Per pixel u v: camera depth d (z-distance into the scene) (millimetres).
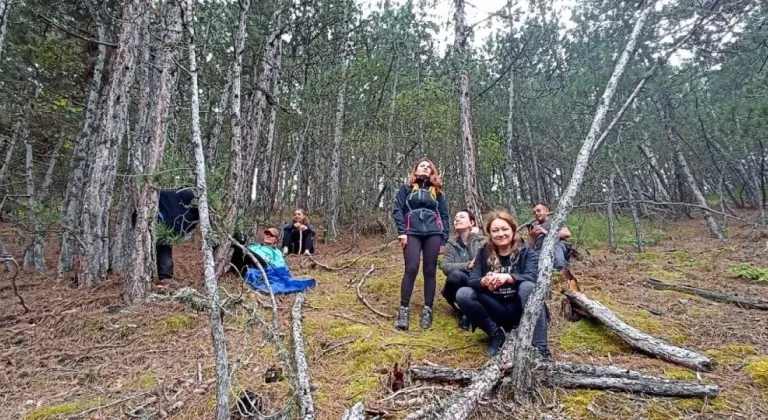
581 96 11773
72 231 5590
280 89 12875
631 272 6391
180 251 8578
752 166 14531
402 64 17969
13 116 9438
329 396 2732
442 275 5914
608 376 2746
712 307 4500
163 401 2746
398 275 6035
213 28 10078
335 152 12953
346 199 13273
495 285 3293
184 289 2174
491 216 3555
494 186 17656
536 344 3133
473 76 16109
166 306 4480
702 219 14398
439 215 4430
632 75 8758
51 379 3186
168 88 4895
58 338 3885
